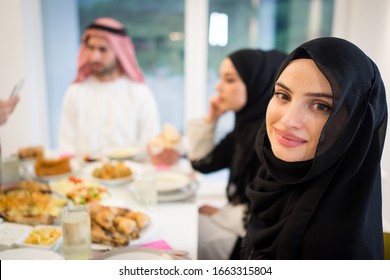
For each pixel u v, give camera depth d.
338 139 0.61
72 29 2.25
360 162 0.63
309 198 0.66
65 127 1.96
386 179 0.82
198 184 1.31
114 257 0.76
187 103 2.32
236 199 1.28
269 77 1.24
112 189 1.26
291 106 0.63
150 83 2.36
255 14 2.21
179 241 0.91
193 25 2.19
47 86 2.30
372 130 0.62
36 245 0.81
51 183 1.25
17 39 1.55
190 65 2.25
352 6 1.13
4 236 0.84
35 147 1.55
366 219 0.66
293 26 2.21
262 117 1.22
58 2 2.19
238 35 2.25
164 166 1.54
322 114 0.62
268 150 0.74
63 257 0.77
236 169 1.24
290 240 0.68
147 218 0.95
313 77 0.61
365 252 0.64
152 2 2.21
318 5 2.15
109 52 1.82
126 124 1.98
